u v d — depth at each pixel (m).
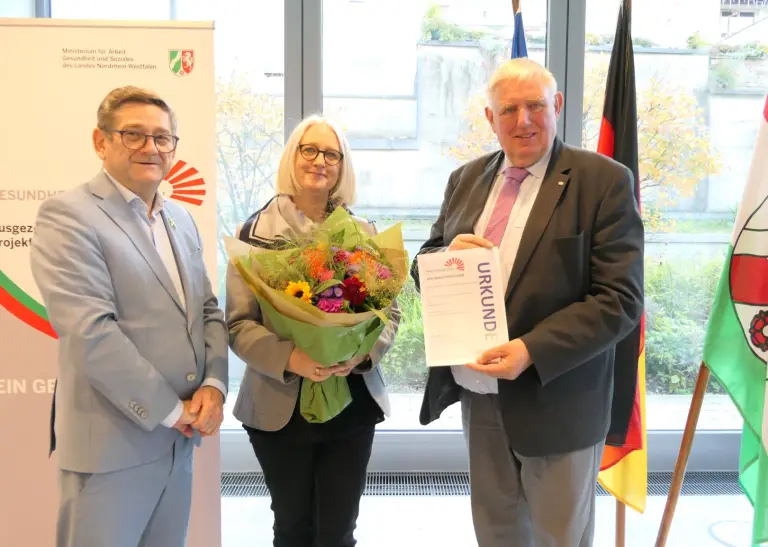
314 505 1.65
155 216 1.40
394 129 2.82
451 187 1.78
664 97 2.78
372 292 1.35
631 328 1.40
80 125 1.93
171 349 1.33
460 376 1.61
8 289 1.92
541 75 1.48
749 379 1.65
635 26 2.74
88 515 1.28
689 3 2.73
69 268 1.20
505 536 1.64
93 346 1.18
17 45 1.90
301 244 1.41
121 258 1.28
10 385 1.95
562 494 1.47
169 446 1.36
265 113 2.77
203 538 2.02
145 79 1.94
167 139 1.34
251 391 1.56
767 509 1.61
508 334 1.42
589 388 1.47
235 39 2.72
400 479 2.81
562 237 1.41
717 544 2.26
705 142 2.80
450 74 2.80
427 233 2.89
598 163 1.46
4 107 1.90
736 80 2.78
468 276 1.42
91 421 1.26
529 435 1.44
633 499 2.00
